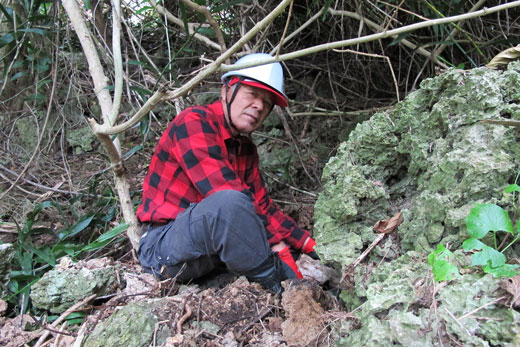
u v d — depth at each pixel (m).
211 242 1.36
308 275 1.55
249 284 1.38
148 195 1.63
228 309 1.29
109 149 1.54
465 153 1.09
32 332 1.31
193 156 1.47
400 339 0.83
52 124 2.75
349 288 1.19
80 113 2.81
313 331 1.12
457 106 1.17
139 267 1.62
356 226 1.28
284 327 1.15
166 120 2.83
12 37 1.97
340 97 2.92
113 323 1.21
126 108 2.86
